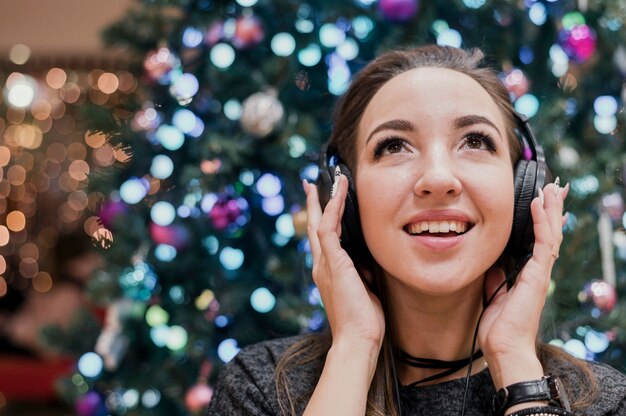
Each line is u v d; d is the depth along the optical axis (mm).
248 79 1854
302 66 1887
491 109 1033
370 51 1871
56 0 4129
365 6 1810
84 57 4246
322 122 1900
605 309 1679
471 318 1067
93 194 2000
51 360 3818
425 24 1785
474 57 1151
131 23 1987
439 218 969
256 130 1776
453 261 966
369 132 1034
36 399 4086
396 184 983
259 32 1812
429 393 1052
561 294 1715
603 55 1899
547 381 951
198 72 1905
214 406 1151
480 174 978
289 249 1873
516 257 1085
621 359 1735
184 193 1867
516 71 1771
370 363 1005
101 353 1919
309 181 1797
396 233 984
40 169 5168
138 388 1891
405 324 1074
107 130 1974
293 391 1098
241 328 1846
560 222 1065
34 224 5293
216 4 1911
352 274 1041
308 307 1759
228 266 1837
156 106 1956
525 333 992
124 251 1930
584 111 1953
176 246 1823
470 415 1032
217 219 1783
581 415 1004
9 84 4281
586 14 1843
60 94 4488
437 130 993
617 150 1896
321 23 1841
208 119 1906
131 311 1925
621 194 1892
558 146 1771
